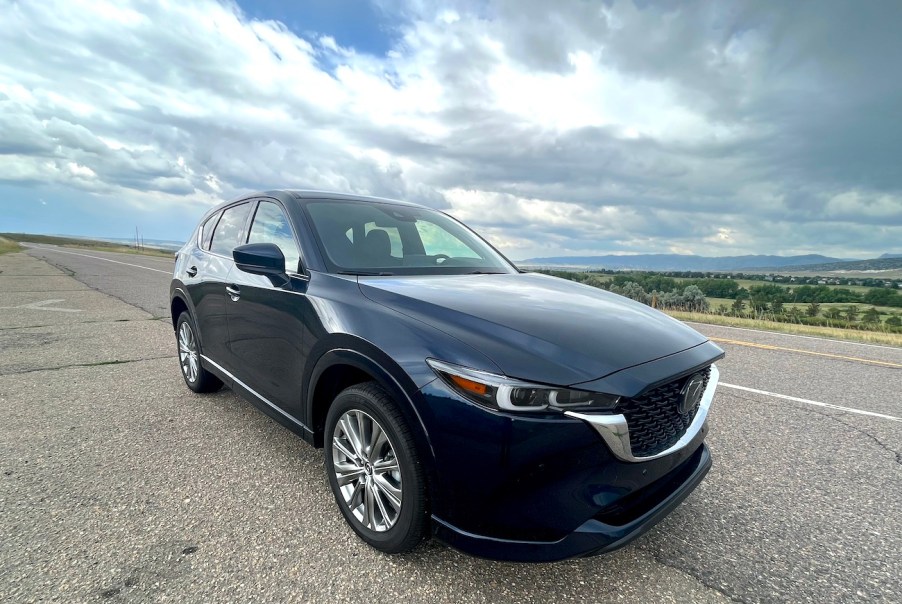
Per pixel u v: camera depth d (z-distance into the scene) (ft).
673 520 8.93
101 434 11.78
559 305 8.23
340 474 8.09
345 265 9.41
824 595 7.02
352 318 7.70
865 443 12.90
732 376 20.38
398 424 6.85
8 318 27.86
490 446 5.98
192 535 7.85
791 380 19.89
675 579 7.25
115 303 35.01
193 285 13.71
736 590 7.06
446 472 6.31
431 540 7.87
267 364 10.00
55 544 7.51
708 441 12.88
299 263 9.53
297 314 8.89
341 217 10.76
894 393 18.12
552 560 5.98
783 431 13.69
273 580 6.85
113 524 8.09
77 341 22.35
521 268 12.59
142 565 7.08
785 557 7.91
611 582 7.11
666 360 7.01
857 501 9.81
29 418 12.75
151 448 11.05
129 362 18.78
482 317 7.13
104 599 6.37
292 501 8.93
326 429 8.34
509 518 6.06
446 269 10.63
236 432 12.02
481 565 7.31
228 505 8.76
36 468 10.01
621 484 6.29
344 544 7.72
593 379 6.15
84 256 105.81
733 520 8.98
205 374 14.08
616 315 8.20
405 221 11.98
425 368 6.53
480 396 6.06
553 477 5.98
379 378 7.00
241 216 12.76
